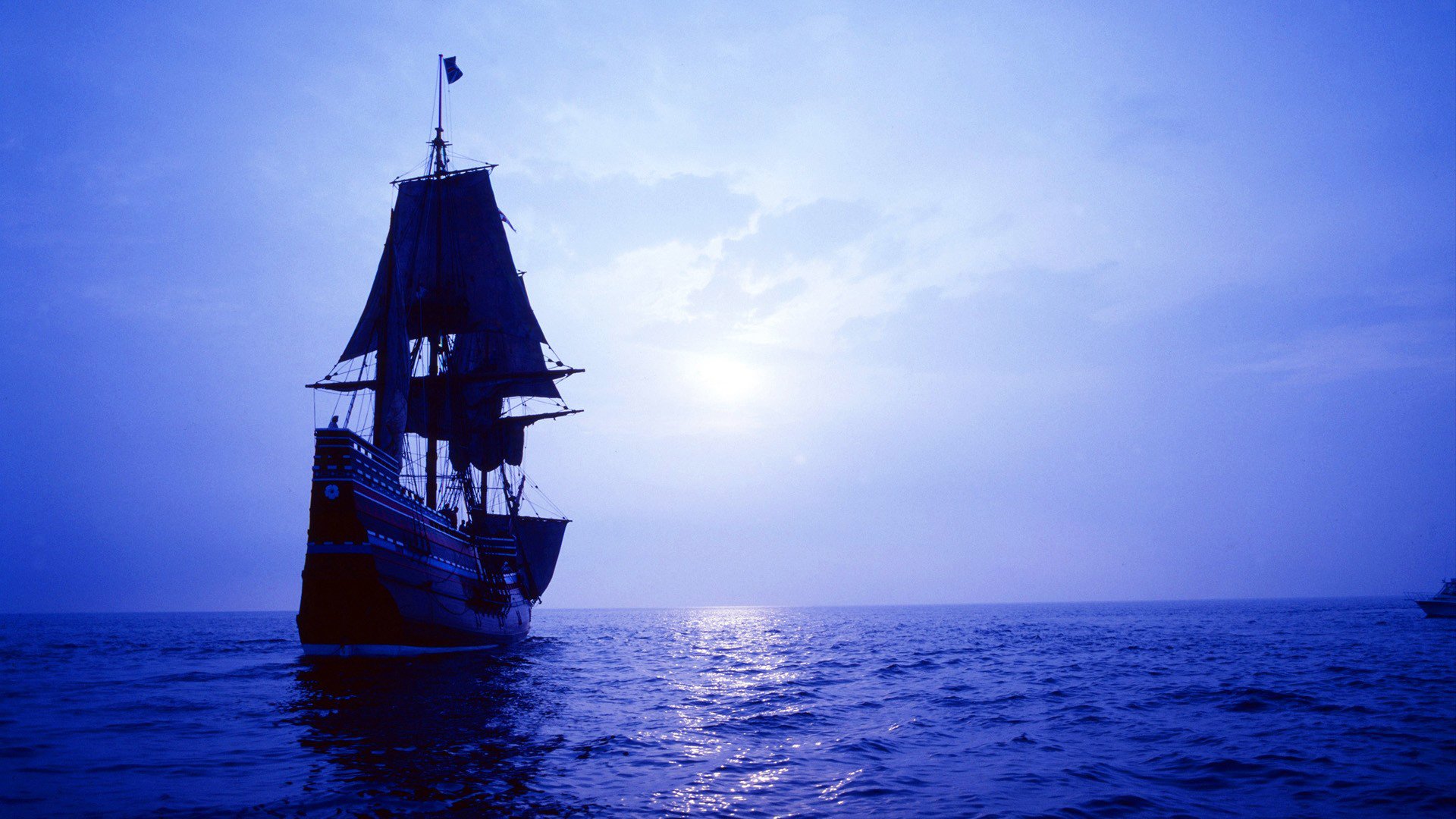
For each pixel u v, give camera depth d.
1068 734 23.95
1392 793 16.50
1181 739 22.91
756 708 30.08
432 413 71.25
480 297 72.25
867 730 25.03
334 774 17.19
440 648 50.00
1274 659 52.12
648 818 14.26
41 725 23.88
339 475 39.91
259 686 34.75
